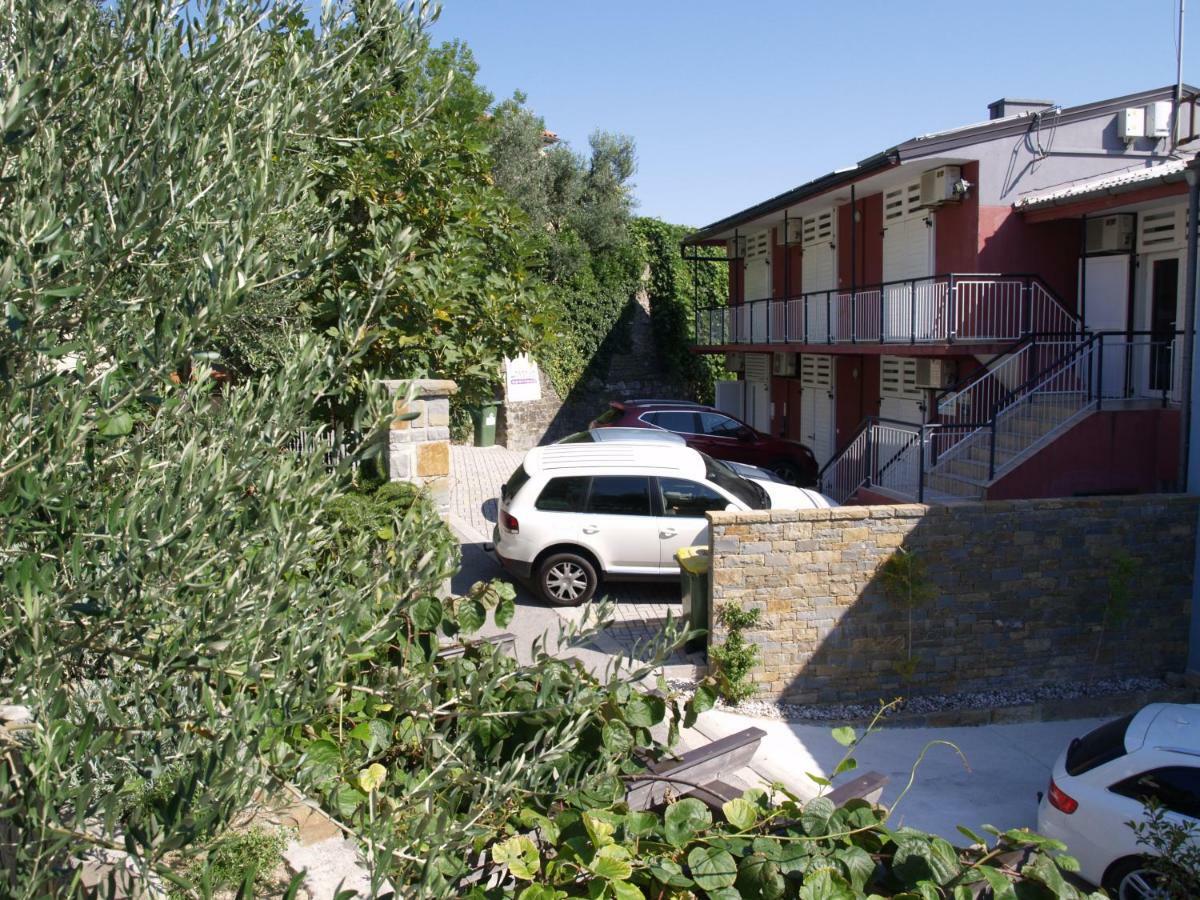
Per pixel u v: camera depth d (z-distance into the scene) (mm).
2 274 2174
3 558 2338
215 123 2914
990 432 13828
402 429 8273
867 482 15844
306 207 3834
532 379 25891
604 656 10148
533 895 2822
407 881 2596
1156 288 15000
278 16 3492
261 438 2637
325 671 2477
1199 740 6668
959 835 7734
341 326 3053
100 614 2271
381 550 3322
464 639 4195
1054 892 3086
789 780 7883
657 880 3117
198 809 2164
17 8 2686
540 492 12195
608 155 28453
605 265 28188
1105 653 10773
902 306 17875
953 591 10344
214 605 2441
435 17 3682
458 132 7836
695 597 10430
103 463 2631
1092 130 16672
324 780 2920
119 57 2855
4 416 2262
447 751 3021
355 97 3578
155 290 2564
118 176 2635
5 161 2502
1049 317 16516
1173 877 5445
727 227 25016
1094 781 6738
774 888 3051
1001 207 16422
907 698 10312
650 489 12219
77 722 2414
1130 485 13516
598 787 3326
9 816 2061
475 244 7969
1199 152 11672
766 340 24438
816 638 10094
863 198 20844
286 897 2105
